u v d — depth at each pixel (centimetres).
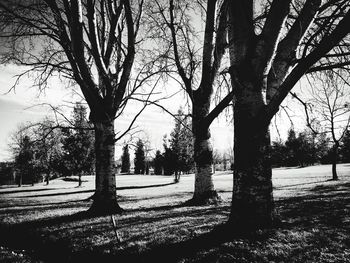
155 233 802
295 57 817
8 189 5022
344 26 578
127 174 9331
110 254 673
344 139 5091
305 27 784
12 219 1302
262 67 745
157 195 2486
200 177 1470
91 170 4712
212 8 1406
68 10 1162
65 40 1230
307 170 5462
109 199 1262
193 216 1046
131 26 1301
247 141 738
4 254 759
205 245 647
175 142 4959
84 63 1193
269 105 704
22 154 4953
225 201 1493
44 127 1358
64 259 716
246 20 770
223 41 1427
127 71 1297
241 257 573
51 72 1361
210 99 1490
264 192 721
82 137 4228
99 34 1451
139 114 1201
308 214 981
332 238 666
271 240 645
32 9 1203
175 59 1471
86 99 1274
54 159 4334
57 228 986
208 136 1487
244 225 708
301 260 552
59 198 2734
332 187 2106
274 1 721
